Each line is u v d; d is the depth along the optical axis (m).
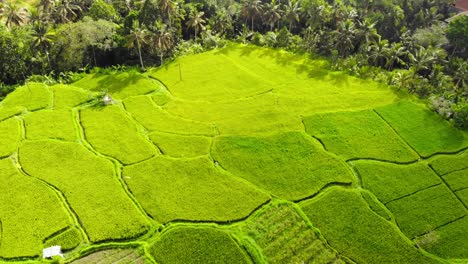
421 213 49.78
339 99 70.69
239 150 58.81
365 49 82.62
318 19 87.25
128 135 61.72
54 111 66.69
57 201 49.91
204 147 59.56
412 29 93.56
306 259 44.31
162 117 66.38
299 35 95.88
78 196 50.72
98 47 80.75
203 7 98.12
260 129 63.34
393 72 77.25
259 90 74.06
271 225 48.00
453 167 56.34
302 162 56.66
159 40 79.56
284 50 89.12
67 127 63.09
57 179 53.16
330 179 54.06
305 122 64.88
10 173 54.06
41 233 45.97
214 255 44.12
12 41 75.94
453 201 51.44
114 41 82.81
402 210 50.06
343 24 81.19
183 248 44.81
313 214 49.19
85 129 62.75
